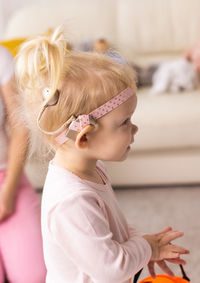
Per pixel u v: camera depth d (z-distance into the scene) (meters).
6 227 1.42
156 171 2.09
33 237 1.40
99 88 0.78
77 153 0.83
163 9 2.64
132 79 0.83
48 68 0.78
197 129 1.99
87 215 0.76
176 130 2.00
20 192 1.50
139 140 2.02
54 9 2.64
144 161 2.07
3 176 1.48
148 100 2.14
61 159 0.85
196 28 2.63
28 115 0.85
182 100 2.10
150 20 2.64
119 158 0.84
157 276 1.02
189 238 1.72
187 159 2.06
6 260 1.41
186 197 2.05
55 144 0.83
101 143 0.81
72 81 0.78
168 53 2.69
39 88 0.81
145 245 0.84
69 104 0.78
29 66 0.81
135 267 0.80
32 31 2.58
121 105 0.80
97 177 0.89
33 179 2.04
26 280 1.38
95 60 0.81
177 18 2.63
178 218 1.88
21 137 1.37
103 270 0.77
